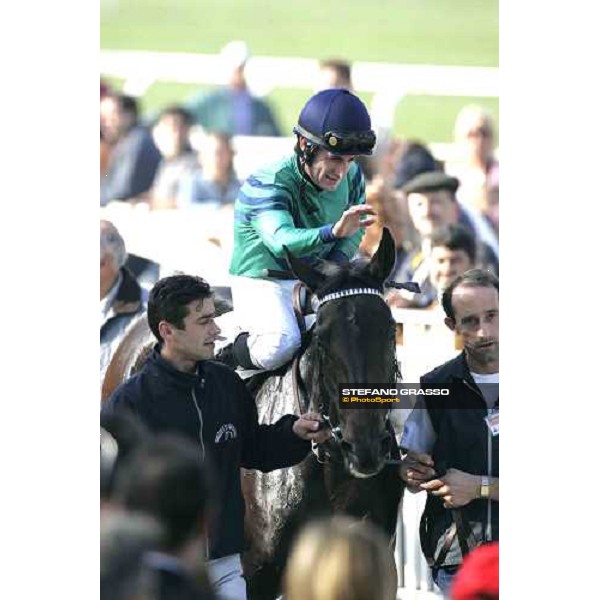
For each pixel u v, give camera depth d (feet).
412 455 64.59
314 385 61.31
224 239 65.00
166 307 62.39
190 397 62.39
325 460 61.52
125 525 46.80
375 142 65.77
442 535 65.16
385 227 60.85
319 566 35.91
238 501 62.49
